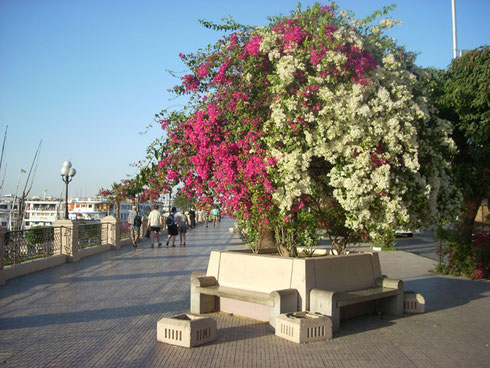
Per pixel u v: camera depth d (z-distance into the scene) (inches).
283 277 257.0
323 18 264.7
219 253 294.8
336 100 245.1
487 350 211.0
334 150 247.9
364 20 279.3
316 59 250.7
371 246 721.0
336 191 248.8
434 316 281.1
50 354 201.9
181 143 309.4
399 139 249.4
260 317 264.4
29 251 480.1
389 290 275.3
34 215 2706.7
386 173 238.2
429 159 283.9
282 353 203.9
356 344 219.0
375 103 248.5
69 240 557.6
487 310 298.5
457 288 384.8
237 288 276.4
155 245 824.9
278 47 275.0
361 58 253.4
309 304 247.8
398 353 205.5
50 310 290.5
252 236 414.0
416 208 271.0
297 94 249.4
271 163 255.9
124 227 859.4
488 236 449.7
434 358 198.8
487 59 393.7
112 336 231.3
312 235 524.1
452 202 289.7
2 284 388.5
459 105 392.8
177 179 316.8
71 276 438.9
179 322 215.8
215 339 224.4
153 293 348.8
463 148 420.2
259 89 287.1
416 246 824.3
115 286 380.8
